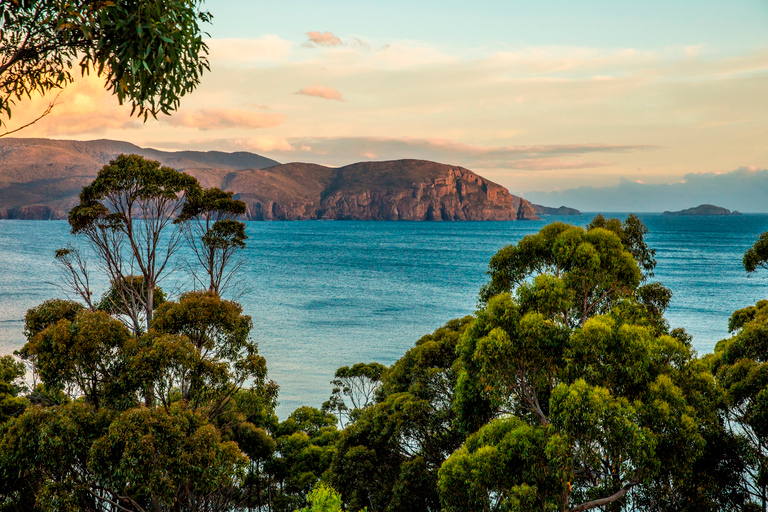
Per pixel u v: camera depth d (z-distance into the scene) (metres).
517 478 12.07
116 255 20.58
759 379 14.41
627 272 15.63
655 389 12.12
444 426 19.50
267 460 26.19
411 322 75.19
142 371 14.17
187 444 13.32
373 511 20.16
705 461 13.66
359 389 42.97
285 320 75.88
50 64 6.96
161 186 20.47
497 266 18.64
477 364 13.88
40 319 16.28
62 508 12.48
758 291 103.44
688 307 86.06
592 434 11.29
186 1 6.27
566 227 18.00
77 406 13.48
